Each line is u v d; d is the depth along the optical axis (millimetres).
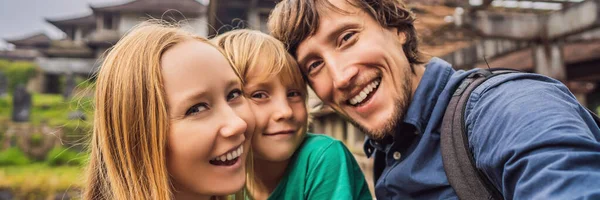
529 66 4691
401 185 1143
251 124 938
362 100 1231
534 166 708
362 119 1254
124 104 815
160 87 799
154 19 1024
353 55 1179
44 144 16656
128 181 809
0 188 10789
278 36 1315
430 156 1100
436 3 3303
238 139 847
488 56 4480
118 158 831
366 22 1202
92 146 929
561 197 644
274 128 1193
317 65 1254
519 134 770
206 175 825
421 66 1392
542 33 3391
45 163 15477
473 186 917
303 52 1250
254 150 1222
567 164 673
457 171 949
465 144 954
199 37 912
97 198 908
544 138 722
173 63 815
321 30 1199
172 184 864
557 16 3264
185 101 793
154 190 779
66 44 30453
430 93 1169
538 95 824
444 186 1032
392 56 1203
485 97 943
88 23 35406
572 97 889
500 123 835
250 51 1187
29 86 31562
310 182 1171
